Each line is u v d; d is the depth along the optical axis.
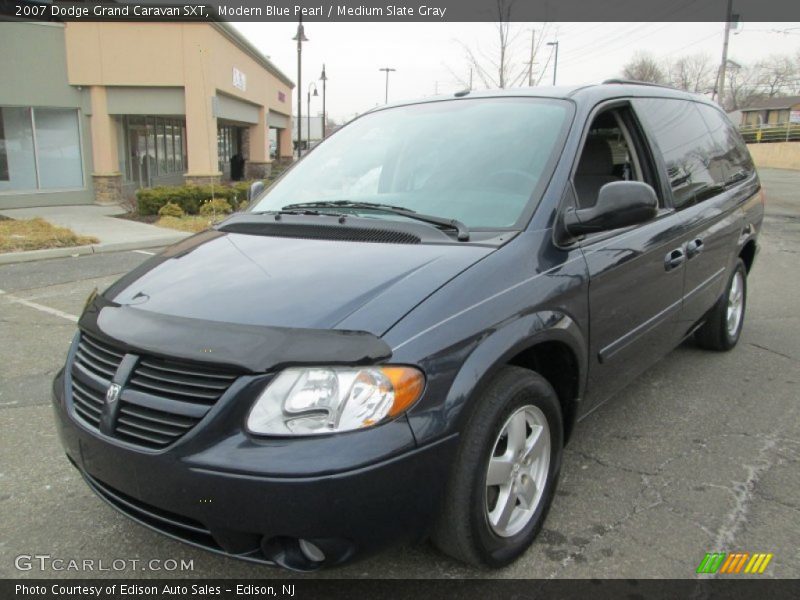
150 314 2.47
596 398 3.23
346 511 2.09
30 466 3.53
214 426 2.14
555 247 2.87
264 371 2.14
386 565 2.70
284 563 2.18
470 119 3.62
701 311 4.48
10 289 7.78
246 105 25.00
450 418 2.24
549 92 3.60
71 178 17.80
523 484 2.71
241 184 18.31
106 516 3.08
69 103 17.28
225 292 2.51
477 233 2.85
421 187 3.32
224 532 2.16
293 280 2.53
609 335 3.16
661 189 3.85
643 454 3.64
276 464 2.06
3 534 2.94
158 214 15.23
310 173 3.84
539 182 3.03
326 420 2.10
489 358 2.37
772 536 2.88
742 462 3.55
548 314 2.67
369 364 2.15
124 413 2.31
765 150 46.06
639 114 3.85
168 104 17.88
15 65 16.34
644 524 2.98
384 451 2.10
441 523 2.42
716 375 4.83
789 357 5.24
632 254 3.31
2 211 16.27
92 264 9.53
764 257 10.17
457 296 2.42
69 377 2.67
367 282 2.47
